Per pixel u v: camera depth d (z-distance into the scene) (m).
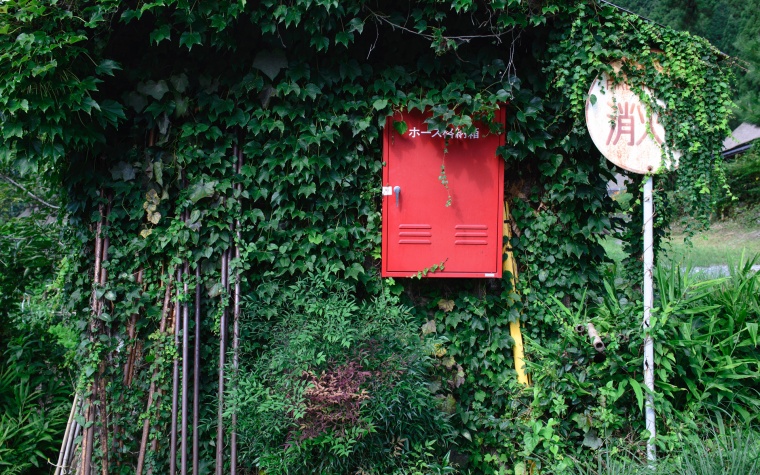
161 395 3.76
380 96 3.89
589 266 4.22
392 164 3.93
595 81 3.74
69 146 3.51
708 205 3.88
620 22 3.77
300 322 3.54
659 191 4.04
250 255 3.86
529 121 3.98
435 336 3.99
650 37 3.76
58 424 4.21
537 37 3.91
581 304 3.94
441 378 4.01
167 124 3.73
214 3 3.51
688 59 3.75
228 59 3.81
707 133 3.84
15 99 3.15
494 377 4.11
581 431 3.70
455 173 3.95
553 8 3.68
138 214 3.76
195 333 3.77
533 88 4.02
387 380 3.19
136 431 3.76
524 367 3.95
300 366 3.18
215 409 3.84
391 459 3.23
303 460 3.06
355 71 3.84
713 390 3.72
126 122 3.80
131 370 3.78
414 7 3.80
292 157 3.85
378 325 3.53
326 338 3.28
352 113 3.93
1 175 5.98
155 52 3.73
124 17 3.40
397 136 3.94
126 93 3.72
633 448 3.54
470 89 3.95
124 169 3.73
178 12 3.48
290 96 3.84
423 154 3.94
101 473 3.69
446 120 3.84
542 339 4.17
